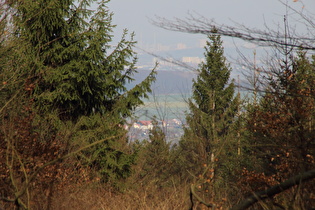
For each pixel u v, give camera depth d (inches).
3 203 1025.5
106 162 1862.7
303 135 987.3
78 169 1640.0
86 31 2005.4
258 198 766.5
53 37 1984.5
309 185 855.7
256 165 1346.0
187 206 1235.9
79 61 1929.1
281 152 1114.1
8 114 1354.6
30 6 1860.2
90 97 2028.8
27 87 1501.0
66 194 1291.8
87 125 1891.0
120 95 2078.0
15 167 1103.0
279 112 1214.3
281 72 890.7
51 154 1296.8
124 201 1503.4
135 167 2028.8
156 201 1428.4
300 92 921.5
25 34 1887.3
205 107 2849.4
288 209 798.5
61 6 1953.7
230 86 768.9
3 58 1694.1
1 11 1696.6
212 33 633.0
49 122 1770.4
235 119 1521.9
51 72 1881.2
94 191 1585.9
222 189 1433.3
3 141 1112.2
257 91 779.4
